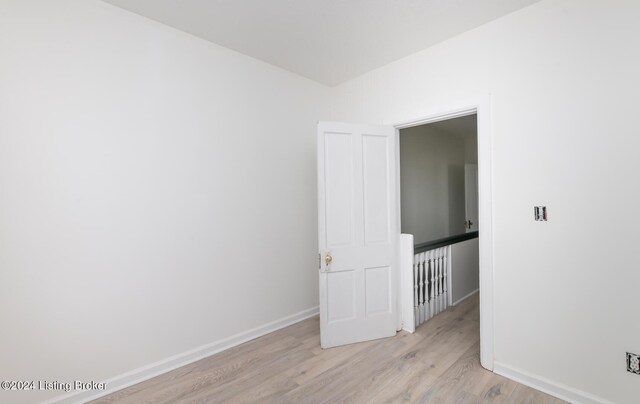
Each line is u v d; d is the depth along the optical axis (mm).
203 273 2371
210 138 2424
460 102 2264
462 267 3664
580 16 1727
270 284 2820
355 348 2457
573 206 1769
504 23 2039
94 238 1881
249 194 2672
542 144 1879
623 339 1613
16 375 1636
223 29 2248
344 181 2570
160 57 2160
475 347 2441
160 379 2051
